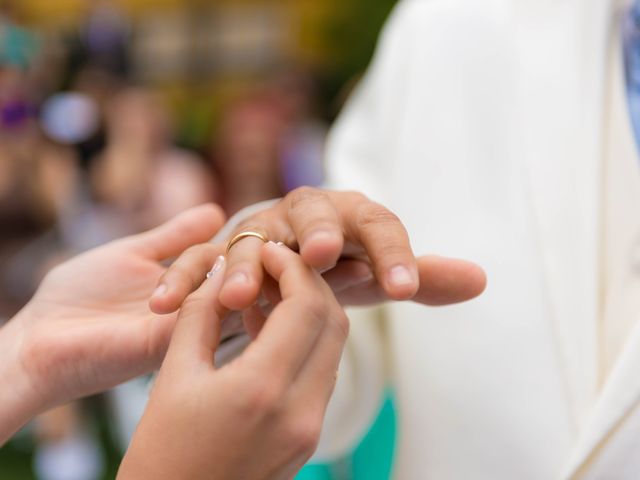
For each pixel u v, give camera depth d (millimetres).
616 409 643
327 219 557
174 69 5395
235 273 524
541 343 693
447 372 720
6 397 653
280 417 486
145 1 5262
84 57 2584
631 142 698
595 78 715
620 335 675
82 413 2270
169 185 2559
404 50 822
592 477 651
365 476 1081
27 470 2273
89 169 2453
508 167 731
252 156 2643
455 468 713
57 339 654
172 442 487
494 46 762
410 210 766
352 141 864
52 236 2361
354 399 795
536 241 709
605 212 700
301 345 493
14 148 2352
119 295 690
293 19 4973
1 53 2416
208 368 500
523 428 689
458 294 593
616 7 722
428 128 776
